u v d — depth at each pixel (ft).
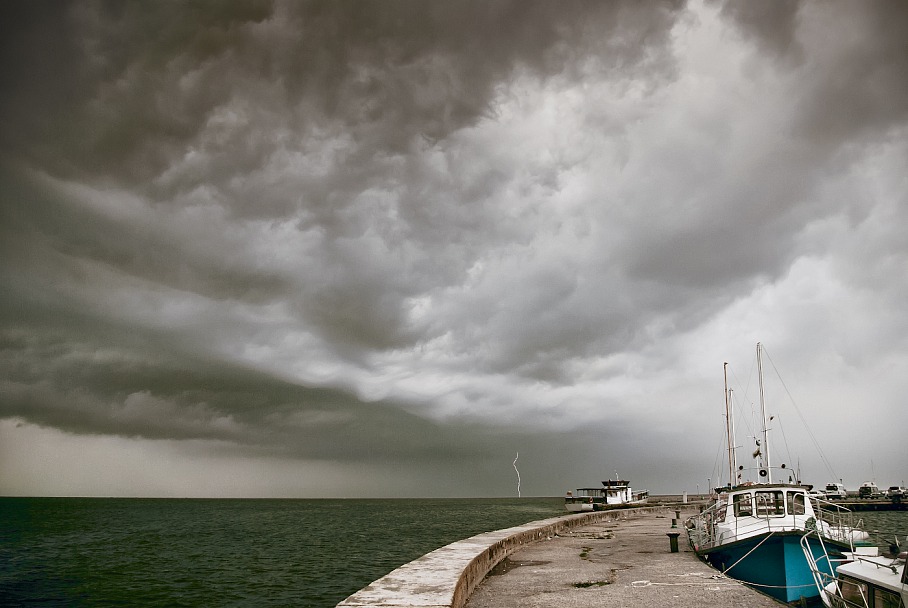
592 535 80.12
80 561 136.46
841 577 37.24
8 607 85.97
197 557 142.10
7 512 411.75
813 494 63.67
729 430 104.17
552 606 32.19
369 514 395.14
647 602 33.06
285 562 131.13
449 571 31.63
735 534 53.72
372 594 25.61
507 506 609.83
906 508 292.40
